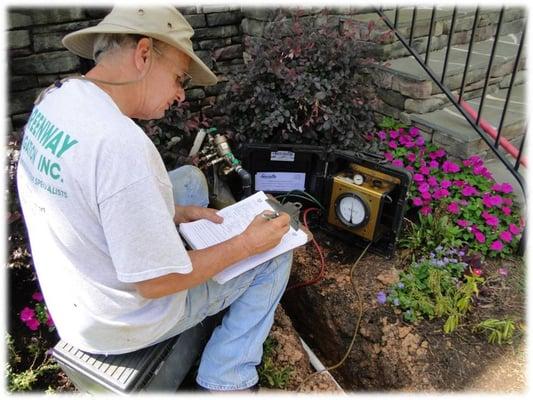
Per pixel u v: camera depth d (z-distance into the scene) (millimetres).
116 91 1119
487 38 2914
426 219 2004
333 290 1871
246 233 1316
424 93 2367
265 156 2012
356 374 1771
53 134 1017
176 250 1057
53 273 1149
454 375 1574
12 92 2131
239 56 2693
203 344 1603
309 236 1601
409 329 1700
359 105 2137
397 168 1757
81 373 1270
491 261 1962
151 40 1108
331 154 1922
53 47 2139
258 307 1465
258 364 1547
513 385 1528
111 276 1112
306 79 2037
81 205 1006
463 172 2191
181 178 1734
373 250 1991
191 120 2246
